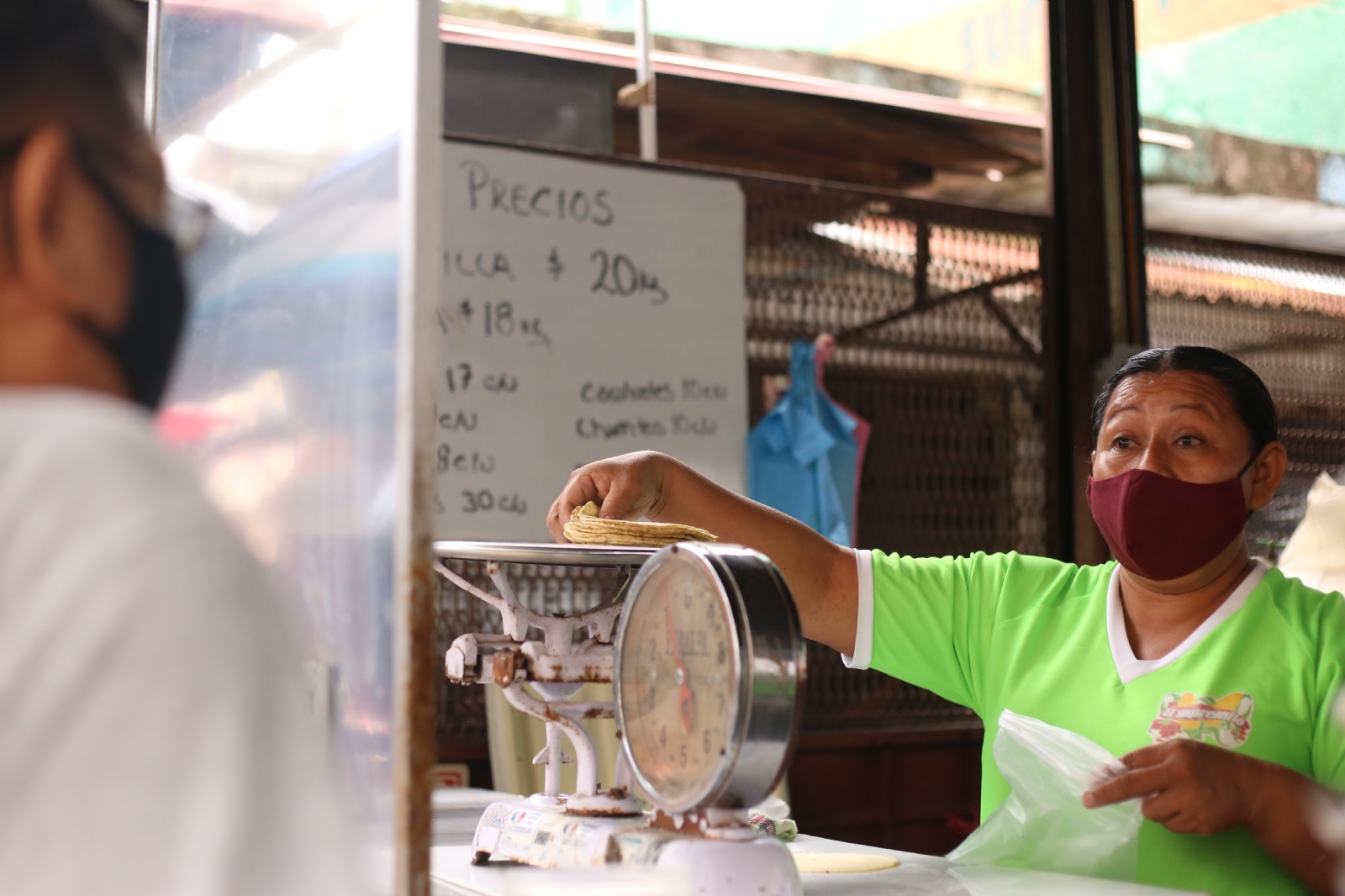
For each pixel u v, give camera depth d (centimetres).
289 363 80
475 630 228
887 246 267
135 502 40
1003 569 141
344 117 75
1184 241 296
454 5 252
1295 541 163
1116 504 123
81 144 46
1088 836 107
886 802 261
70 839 37
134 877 37
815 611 143
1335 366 313
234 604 40
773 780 80
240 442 87
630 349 239
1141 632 128
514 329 230
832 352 262
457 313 226
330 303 74
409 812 62
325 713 71
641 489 131
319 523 74
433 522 64
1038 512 279
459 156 228
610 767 203
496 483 228
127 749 37
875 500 264
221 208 94
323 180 77
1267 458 125
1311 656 116
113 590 38
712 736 80
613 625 99
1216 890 106
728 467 246
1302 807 99
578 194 237
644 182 242
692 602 83
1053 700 126
